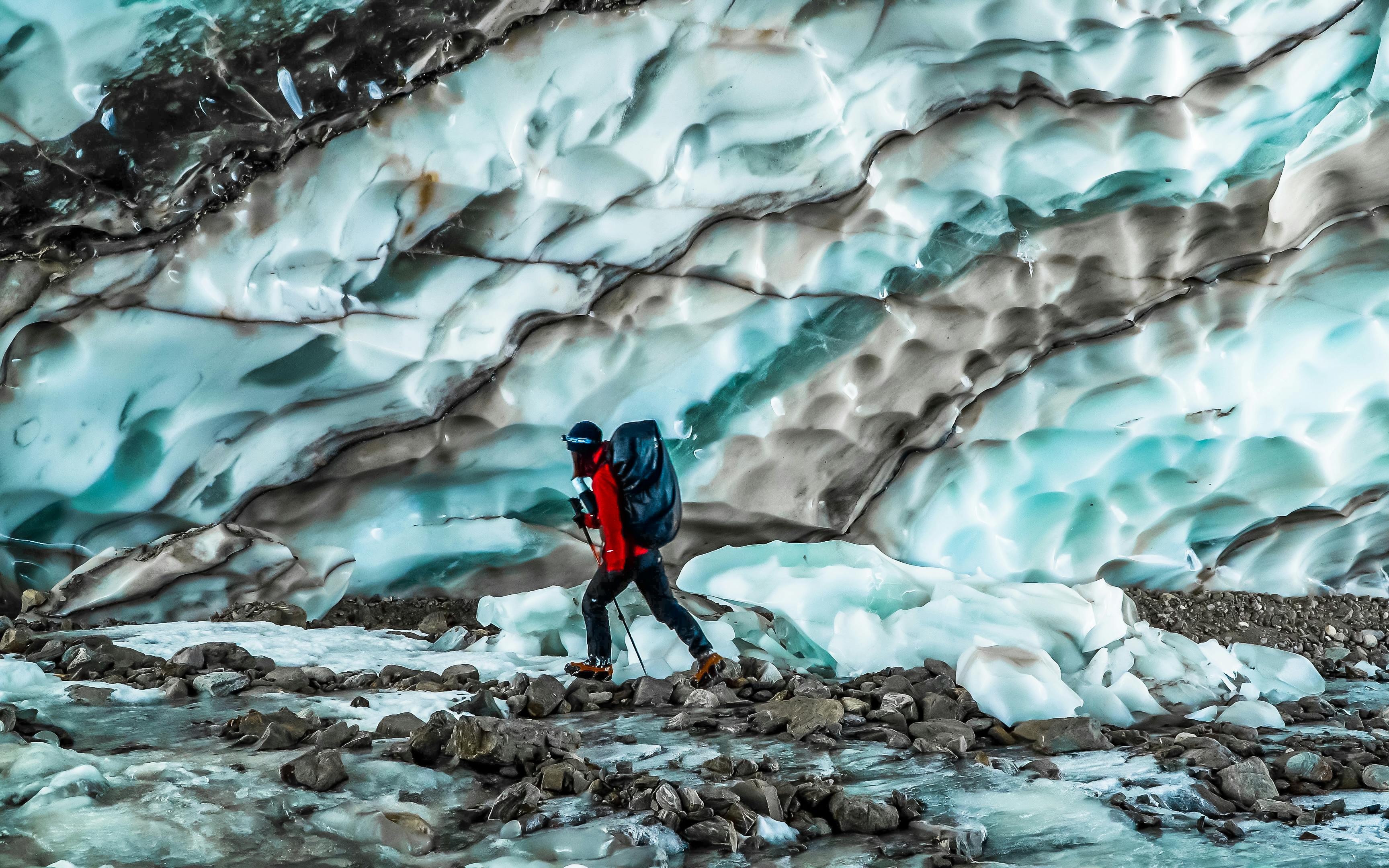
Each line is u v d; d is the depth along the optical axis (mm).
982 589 5828
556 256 6121
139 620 5840
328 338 5875
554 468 6715
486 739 3449
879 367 6816
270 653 5008
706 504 6914
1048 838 2977
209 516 6211
